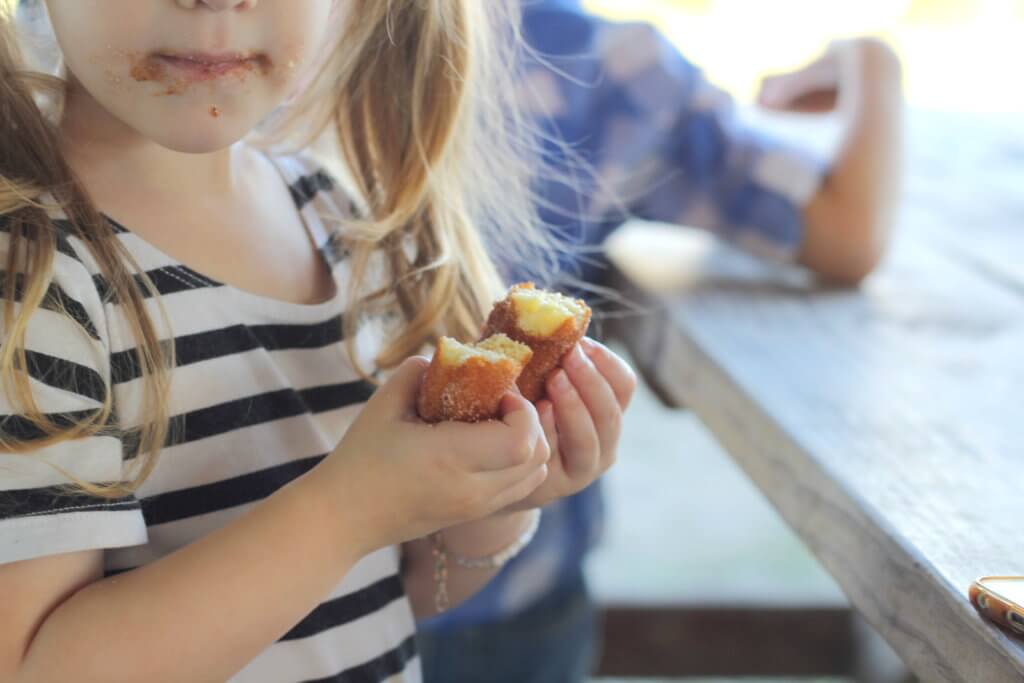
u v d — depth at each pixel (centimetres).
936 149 138
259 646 50
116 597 49
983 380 73
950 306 88
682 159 96
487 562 67
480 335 55
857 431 65
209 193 60
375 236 66
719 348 78
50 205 53
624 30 92
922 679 52
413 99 67
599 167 92
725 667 124
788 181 93
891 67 97
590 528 98
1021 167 132
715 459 164
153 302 56
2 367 49
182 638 49
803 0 266
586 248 89
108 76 52
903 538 54
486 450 50
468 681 97
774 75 112
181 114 52
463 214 69
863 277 93
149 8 50
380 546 52
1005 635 47
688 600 124
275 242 62
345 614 60
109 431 51
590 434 56
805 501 63
